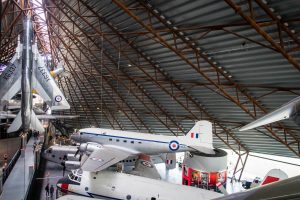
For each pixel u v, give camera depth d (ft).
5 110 75.05
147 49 56.08
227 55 45.27
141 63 63.26
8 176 57.06
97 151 61.87
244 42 40.27
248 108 57.57
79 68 90.89
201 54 47.06
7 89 45.24
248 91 51.96
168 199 45.75
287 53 33.94
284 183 6.25
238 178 85.10
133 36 54.34
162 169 96.43
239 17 36.42
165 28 46.16
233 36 40.42
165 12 42.39
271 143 66.64
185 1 38.11
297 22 32.99
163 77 63.57
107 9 51.47
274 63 41.98
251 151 75.31
